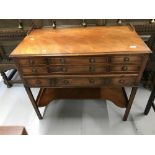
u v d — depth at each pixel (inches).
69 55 49.8
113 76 54.9
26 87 60.2
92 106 80.1
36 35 64.7
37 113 71.2
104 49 50.4
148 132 65.3
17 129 40.2
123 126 68.6
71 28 70.9
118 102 68.4
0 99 88.6
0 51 82.4
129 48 50.1
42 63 52.6
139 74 53.8
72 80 57.0
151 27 72.3
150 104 69.1
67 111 78.1
